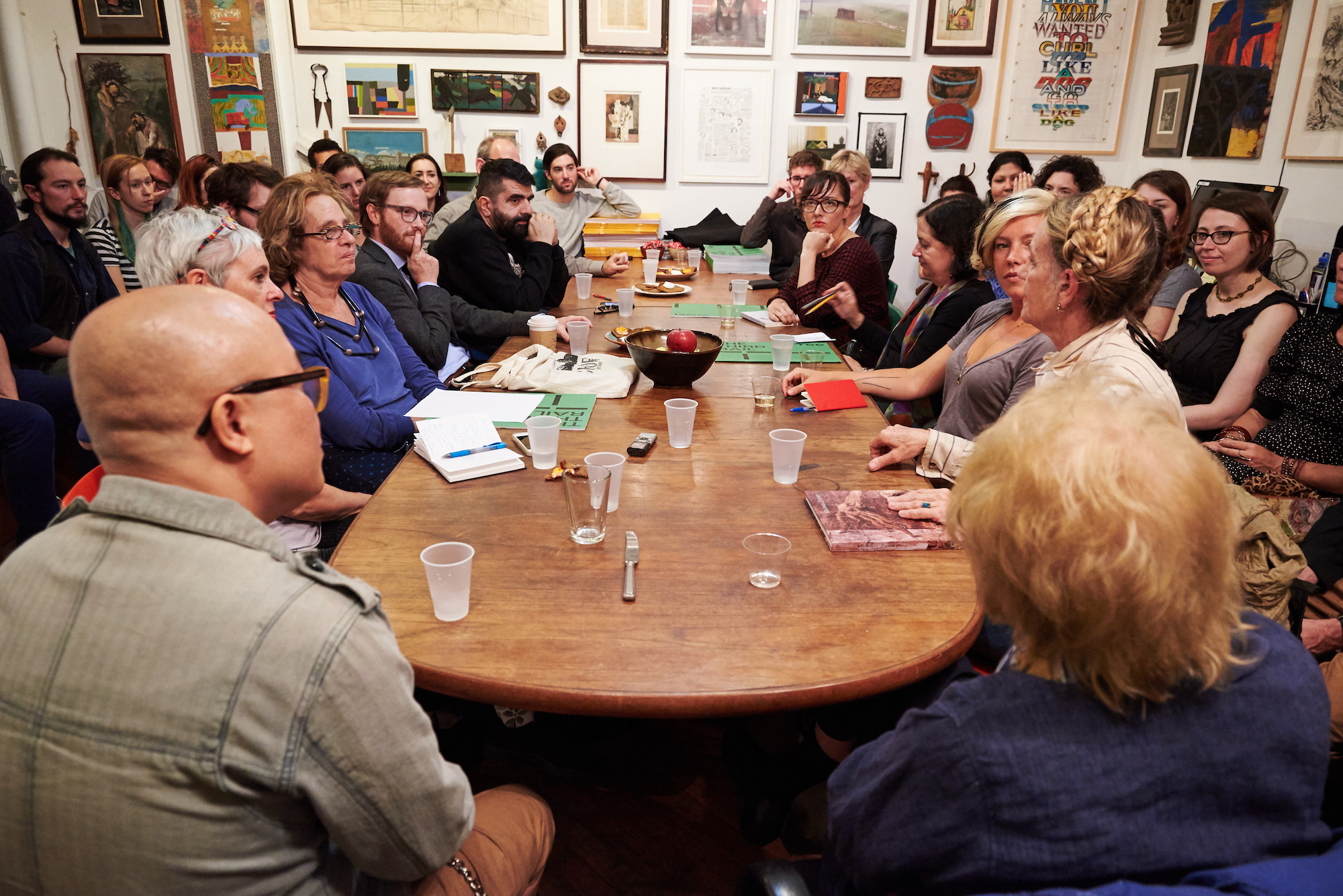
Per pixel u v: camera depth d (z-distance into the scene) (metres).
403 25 4.93
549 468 1.76
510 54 5.01
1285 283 3.91
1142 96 4.99
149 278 1.90
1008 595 0.73
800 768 1.70
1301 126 3.83
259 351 0.80
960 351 2.25
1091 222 1.46
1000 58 5.02
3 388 2.77
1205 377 2.84
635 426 2.01
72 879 0.73
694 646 1.16
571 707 1.07
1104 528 0.63
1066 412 0.70
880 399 2.94
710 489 1.67
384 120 5.09
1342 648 1.81
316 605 0.74
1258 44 4.06
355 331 2.32
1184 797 0.67
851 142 5.20
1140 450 0.65
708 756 2.01
